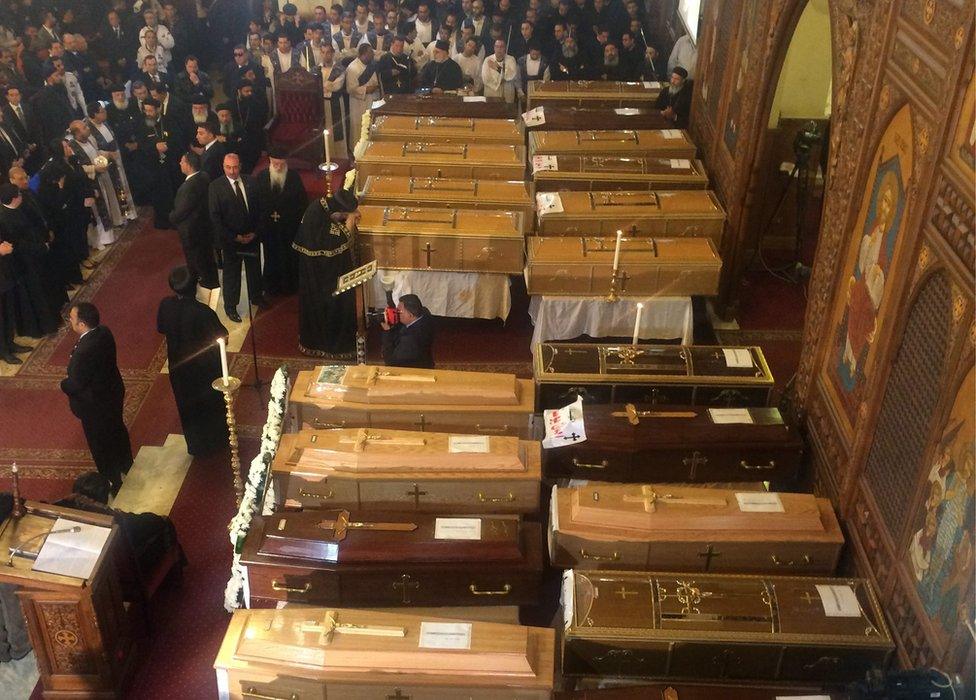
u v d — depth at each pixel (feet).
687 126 36.58
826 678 15.71
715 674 15.83
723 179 29.58
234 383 18.45
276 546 16.90
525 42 44.45
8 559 16.25
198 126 35.81
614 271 25.46
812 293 20.25
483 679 14.62
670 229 28.04
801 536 17.20
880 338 16.22
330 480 18.25
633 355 21.83
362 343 24.41
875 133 16.60
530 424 20.39
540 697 14.62
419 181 29.55
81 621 16.48
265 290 31.22
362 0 45.85
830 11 19.20
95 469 23.63
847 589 16.19
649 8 51.01
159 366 27.53
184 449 24.32
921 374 14.67
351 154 41.11
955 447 13.44
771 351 28.40
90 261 32.94
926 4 14.55
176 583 20.10
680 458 19.54
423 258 27.43
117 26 45.47
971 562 12.83
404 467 18.22
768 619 15.61
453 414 20.11
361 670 14.66
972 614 12.66
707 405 21.68
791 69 30.81
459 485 18.21
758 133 26.48
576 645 15.53
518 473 18.19
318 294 27.22
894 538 15.56
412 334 22.11
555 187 30.45
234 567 17.89
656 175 30.22
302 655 14.82
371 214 27.66
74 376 21.13
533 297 27.73
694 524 17.26
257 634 15.12
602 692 14.62
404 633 15.05
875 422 16.40
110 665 17.22
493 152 31.60
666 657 15.61
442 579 16.79
